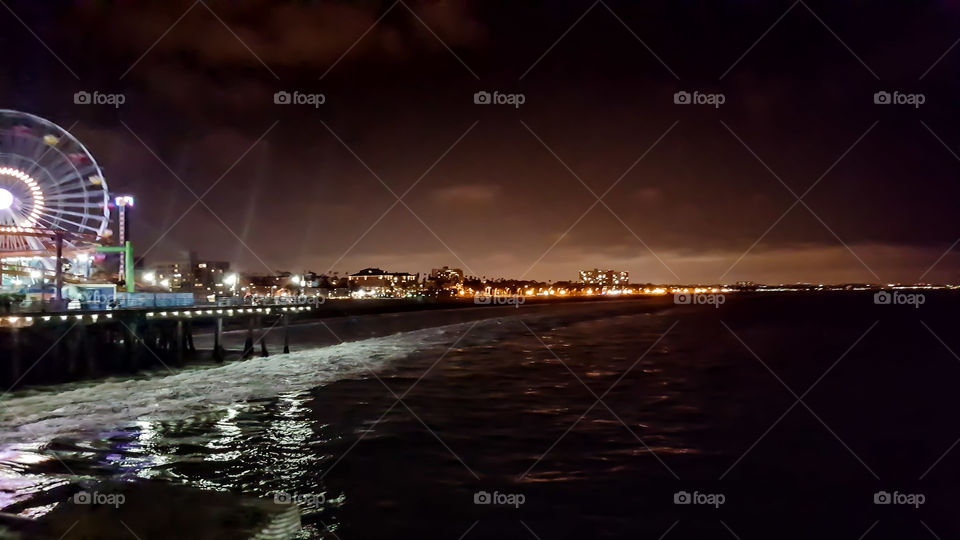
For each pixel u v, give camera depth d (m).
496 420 23.80
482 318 102.38
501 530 13.50
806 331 81.94
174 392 28.94
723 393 31.28
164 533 11.13
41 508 12.13
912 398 30.41
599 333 76.94
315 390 30.20
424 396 28.95
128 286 50.56
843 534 13.98
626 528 13.91
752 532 13.93
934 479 17.52
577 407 26.77
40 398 26.89
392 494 15.29
